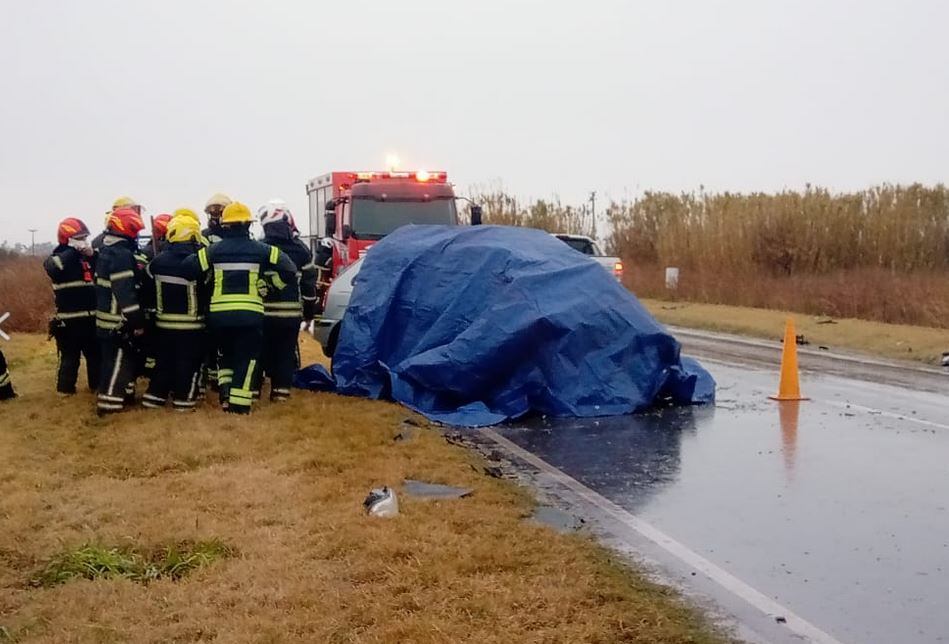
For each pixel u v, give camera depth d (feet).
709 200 101.19
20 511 20.06
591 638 14.21
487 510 20.58
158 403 30.71
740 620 15.43
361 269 38.04
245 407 29.91
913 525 20.77
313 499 20.97
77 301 32.63
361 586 16.03
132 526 19.10
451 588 15.90
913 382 42.39
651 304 86.22
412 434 28.25
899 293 68.80
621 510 21.79
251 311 29.73
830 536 19.97
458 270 35.53
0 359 32.35
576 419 32.83
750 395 38.42
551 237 37.76
